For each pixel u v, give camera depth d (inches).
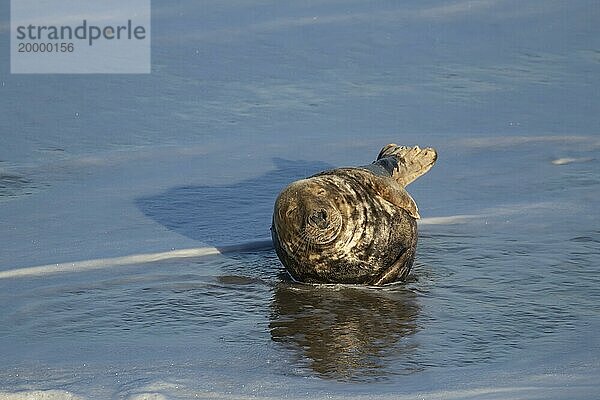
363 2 2317.9
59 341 941.8
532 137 1622.8
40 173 1493.6
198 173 1485.0
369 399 797.2
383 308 1015.6
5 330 970.1
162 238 1230.9
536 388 810.2
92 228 1272.1
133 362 886.4
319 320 987.3
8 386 832.3
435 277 1097.4
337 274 1074.1
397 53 2041.1
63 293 1064.2
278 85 1898.4
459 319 983.0
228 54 2057.1
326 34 2137.1
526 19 2196.1
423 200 1357.0
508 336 938.1
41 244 1218.0
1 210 1344.7
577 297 1032.2
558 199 1347.2
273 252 1193.4
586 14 2215.8
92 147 1611.7
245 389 821.2
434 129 1670.8
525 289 1056.8
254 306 1028.5
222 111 1777.8
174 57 2050.9
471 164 1504.7
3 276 1115.3
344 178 1084.5
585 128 1665.8
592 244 1182.3
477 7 2261.3
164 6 2347.4
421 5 2283.5
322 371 864.3
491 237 1213.7
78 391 817.5
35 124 1712.6
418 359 888.9
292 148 1588.3
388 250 1068.5
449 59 2010.3
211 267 1143.0
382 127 1681.8
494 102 1798.7
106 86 1907.0
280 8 2305.6
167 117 1752.0
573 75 1927.9
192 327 974.4
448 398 795.4
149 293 1064.2
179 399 799.7
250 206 1349.7
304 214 1051.3
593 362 868.0
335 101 1814.7
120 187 1433.3
